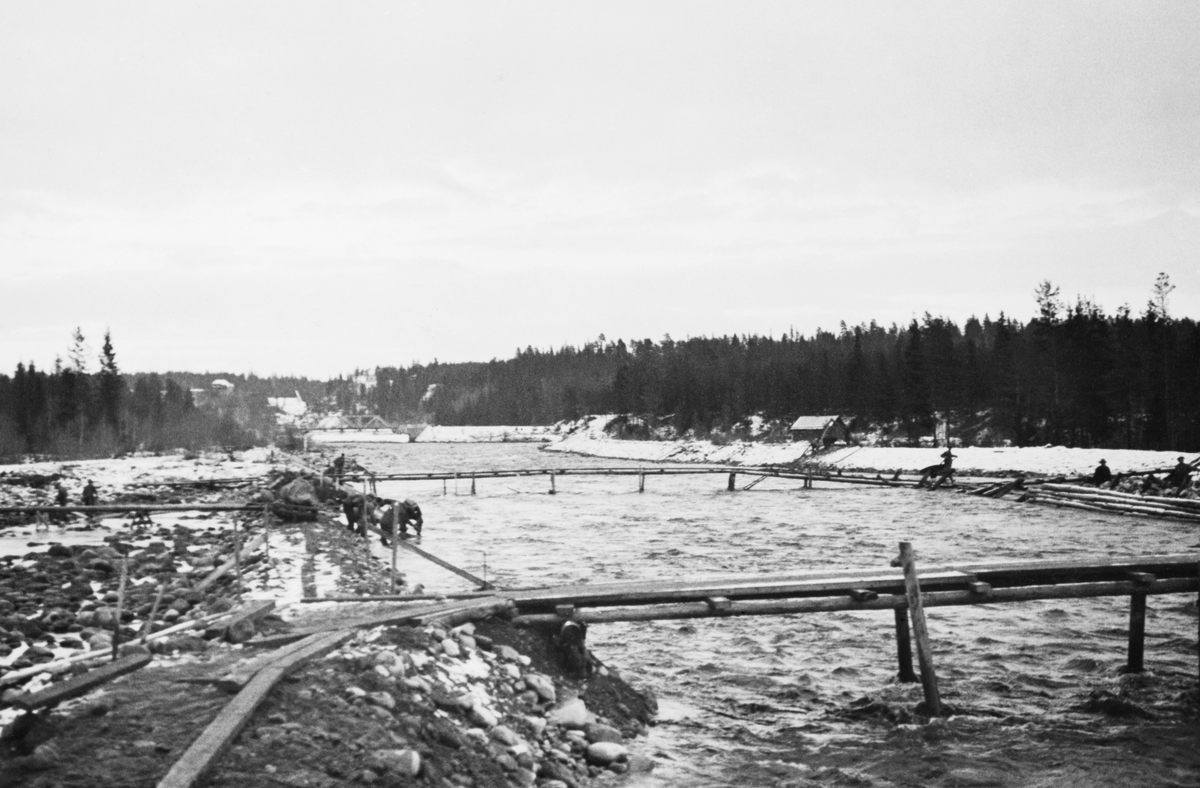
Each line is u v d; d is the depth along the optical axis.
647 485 72.69
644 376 169.62
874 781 11.41
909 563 14.59
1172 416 82.56
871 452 89.19
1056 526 41.00
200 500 47.97
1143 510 44.88
